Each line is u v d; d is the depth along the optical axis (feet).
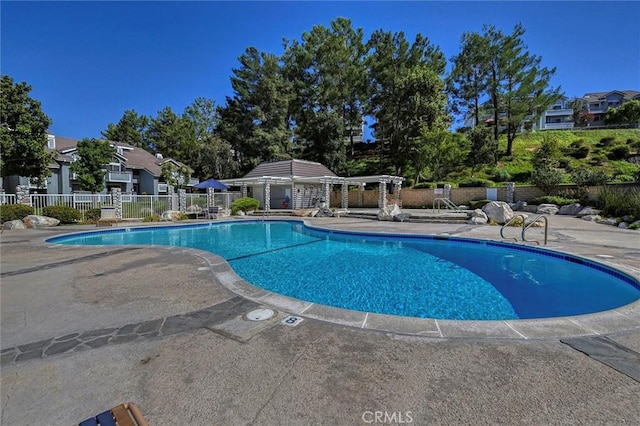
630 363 8.65
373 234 39.06
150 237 43.52
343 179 82.33
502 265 26.08
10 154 54.08
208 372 8.39
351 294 19.24
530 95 94.73
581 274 22.58
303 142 123.24
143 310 13.14
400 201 84.28
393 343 9.96
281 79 121.39
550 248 26.71
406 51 105.09
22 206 49.16
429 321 11.70
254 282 21.75
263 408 6.93
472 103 115.85
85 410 6.94
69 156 91.76
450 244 34.83
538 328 11.00
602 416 6.50
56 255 25.16
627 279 18.57
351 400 7.16
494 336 10.41
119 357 9.27
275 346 9.83
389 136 119.75
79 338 10.55
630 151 98.68
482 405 6.92
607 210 48.52
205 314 12.64
